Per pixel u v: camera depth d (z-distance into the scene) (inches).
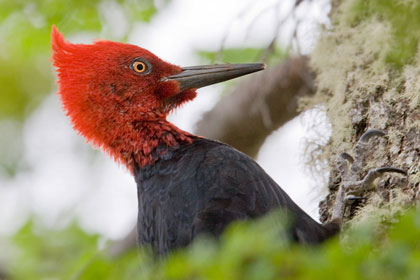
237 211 373.4
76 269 541.6
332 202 433.7
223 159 397.4
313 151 471.5
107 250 581.6
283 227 352.8
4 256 631.2
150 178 418.6
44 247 639.8
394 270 269.6
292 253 275.0
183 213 383.9
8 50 682.8
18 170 684.7
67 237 645.9
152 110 455.2
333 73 469.1
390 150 396.8
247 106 587.5
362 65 434.0
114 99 451.5
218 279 272.4
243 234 277.0
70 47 461.4
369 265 273.3
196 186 387.9
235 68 470.9
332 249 271.4
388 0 357.7
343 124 436.1
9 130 694.5
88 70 455.2
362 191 398.9
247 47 586.6
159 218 393.7
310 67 553.6
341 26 461.4
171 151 425.1
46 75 695.7
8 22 617.3
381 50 414.9
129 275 422.3
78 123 457.4
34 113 703.7
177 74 468.4
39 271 615.8
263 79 577.0
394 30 372.5
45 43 644.1
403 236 275.9
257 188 384.2
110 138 449.1
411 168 382.3
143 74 459.5
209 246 306.8
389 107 404.2
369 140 407.5
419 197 370.9
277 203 383.6
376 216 375.2
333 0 493.0
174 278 298.4
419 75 394.6
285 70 569.6
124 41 611.5
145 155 430.9
